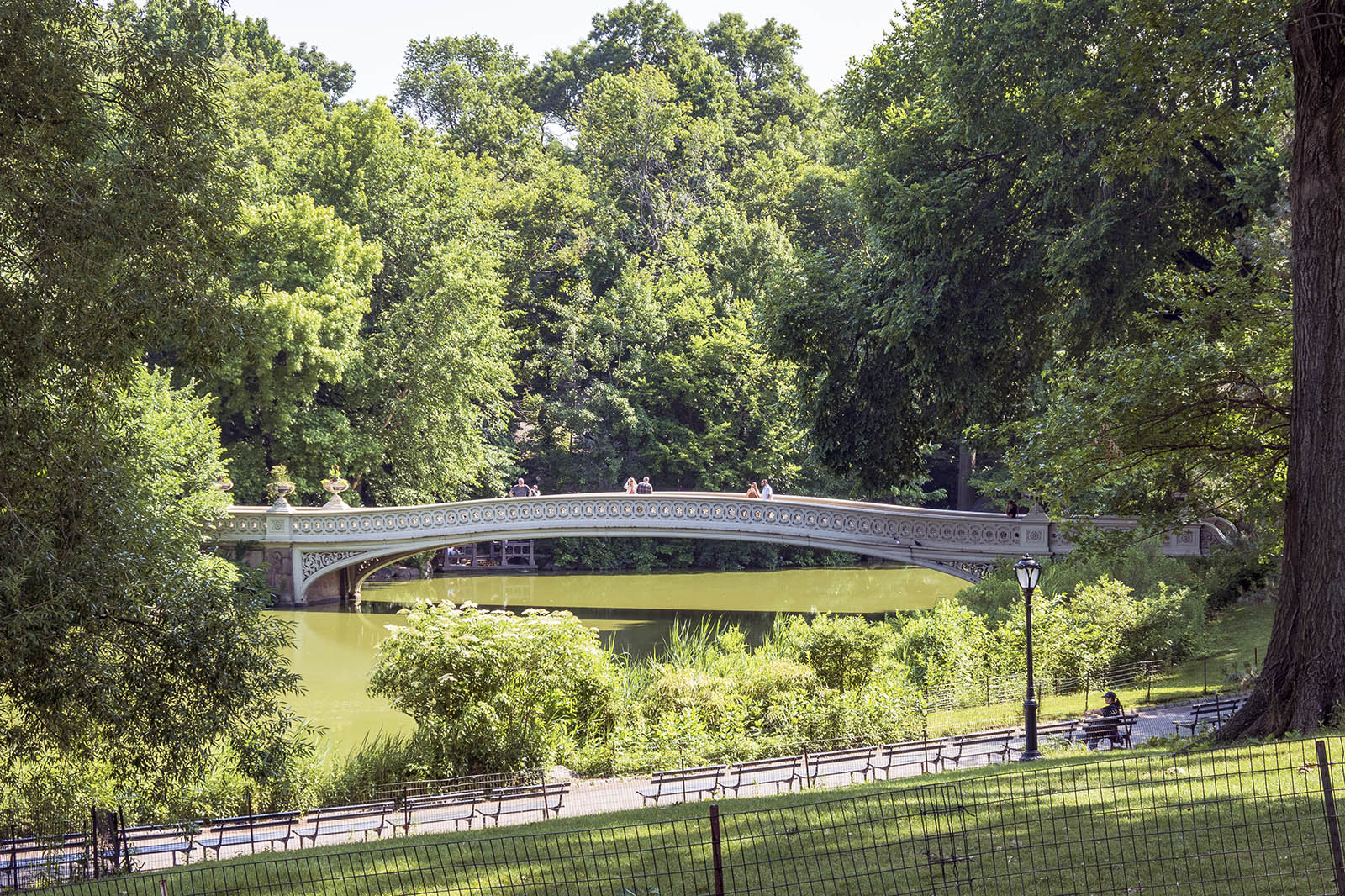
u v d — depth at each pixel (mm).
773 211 74812
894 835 9398
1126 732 19312
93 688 14016
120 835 14898
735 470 63562
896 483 36188
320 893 8750
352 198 55750
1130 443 18922
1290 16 13906
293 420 48625
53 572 13547
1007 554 35375
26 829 15961
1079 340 29078
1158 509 21016
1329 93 13023
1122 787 10336
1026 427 21453
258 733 16578
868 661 24688
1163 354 18703
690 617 45250
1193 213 28672
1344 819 8539
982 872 7855
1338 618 12773
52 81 12609
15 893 10070
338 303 49344
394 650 21016
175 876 10086
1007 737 20000
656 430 64250
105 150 14086
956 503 69875
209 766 18156
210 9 14406
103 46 13719
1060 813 9477
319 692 31219
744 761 20109
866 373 33500
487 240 62062
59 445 14578
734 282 66750
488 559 63688
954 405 32500
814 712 22516
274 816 17469
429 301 52875
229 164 14680
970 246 29438
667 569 62594
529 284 68250
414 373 52750
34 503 14305
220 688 15602
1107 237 26453
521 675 21141
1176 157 25625
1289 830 8406
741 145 86688
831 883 7930
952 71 28812
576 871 8852
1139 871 7660
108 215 12742
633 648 38344
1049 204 28172
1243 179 25328
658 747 21641
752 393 63312
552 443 64125
